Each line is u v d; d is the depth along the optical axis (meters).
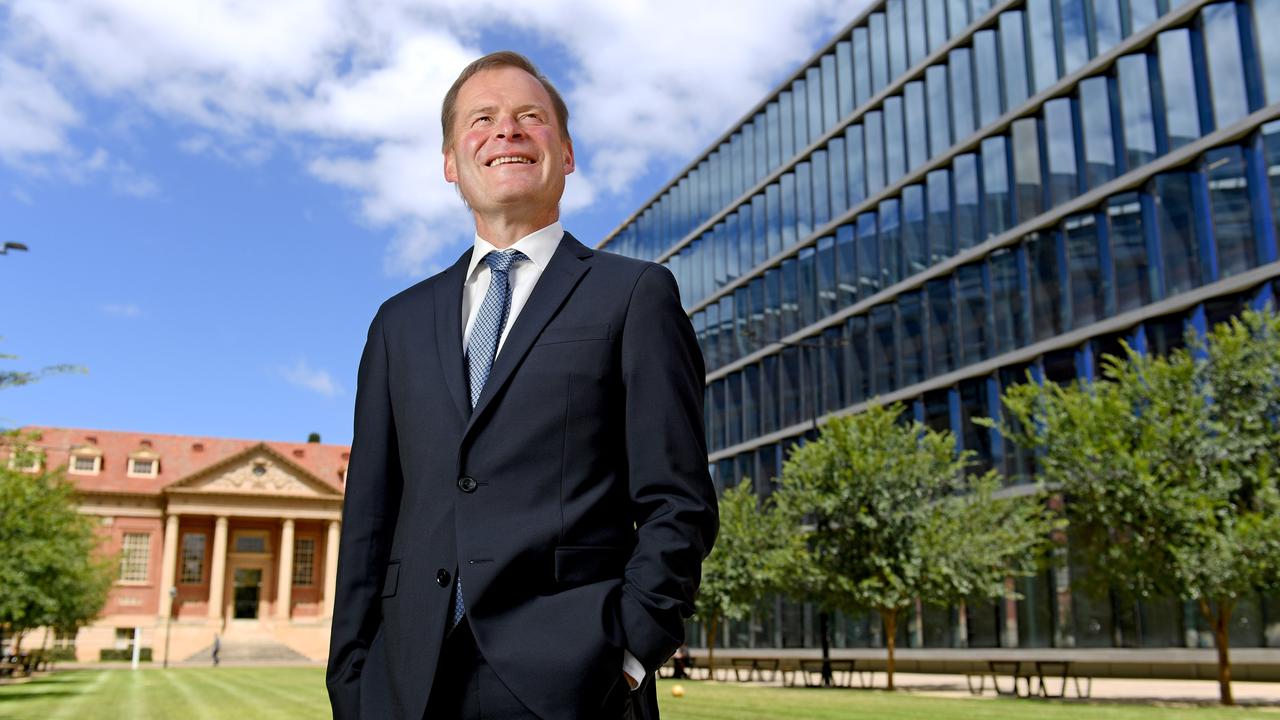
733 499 33.28
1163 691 22.31
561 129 2.80
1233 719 13.91
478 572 2.09
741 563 32.38
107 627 70.94
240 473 75.44
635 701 2.18
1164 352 26.73
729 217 49.62
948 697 20.73
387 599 2.24
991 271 32.75
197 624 72.19
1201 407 19.12
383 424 2.52
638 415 2.25
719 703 18.09
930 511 25.38
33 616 27.20
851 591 24.95
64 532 30.22
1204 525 18.42
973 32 34.59
